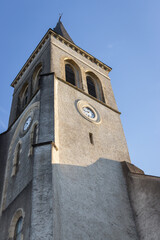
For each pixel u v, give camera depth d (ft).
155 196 60.59
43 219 44.75
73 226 50.21
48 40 101.71
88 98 86.53
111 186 64.75
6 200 65.21
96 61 110.83
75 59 101.65
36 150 55.93
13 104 103.45
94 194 59.36
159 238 55.21
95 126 78.02
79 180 59.31
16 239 53.88
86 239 50.03
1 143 84.58
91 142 72.08
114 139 79.87
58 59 93.09
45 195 48.01
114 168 70.49
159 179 62.85
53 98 71.51
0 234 58.08
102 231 53.72
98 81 103.50
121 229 57.21
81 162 63.77
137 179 67.05
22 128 79.05
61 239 45.93
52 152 55.42
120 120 90.12
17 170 69.36
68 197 54.13
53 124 63.67
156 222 57.21
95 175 63.87
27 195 56.39
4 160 78.23
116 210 60.29
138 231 59.21
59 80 82.33
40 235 42.68
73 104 78.48
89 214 54.60
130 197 65.51
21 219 56.08
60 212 50.08
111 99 98.43
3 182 71.10
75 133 69.87
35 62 102.89
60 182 55.26
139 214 61.26
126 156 77.56
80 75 96.37
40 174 51.44
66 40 105.09
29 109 80.38
